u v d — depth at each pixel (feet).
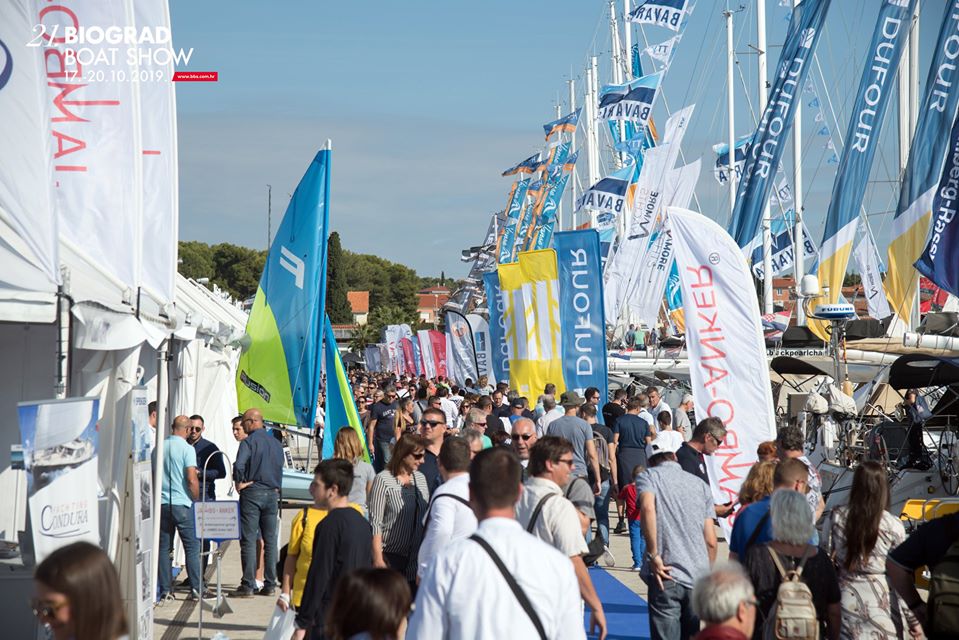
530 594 16.90
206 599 45.19
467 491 26.61
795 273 130.72
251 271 506.89
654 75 145.38
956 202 57.21
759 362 46.91
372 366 257.96
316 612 26.66
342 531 26.86
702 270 47.39
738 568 17.78
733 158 161.48
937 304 109.19
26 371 36.11
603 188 153.17
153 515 35.04
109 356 32.71
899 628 24.39
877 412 82.99
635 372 122.21
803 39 99.66
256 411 47.91
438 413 35.70
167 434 52.13
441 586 17.02
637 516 54.39
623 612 43.88
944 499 49.11
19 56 27.55
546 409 65.16
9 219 27.61
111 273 34.88
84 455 26.53
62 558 12.71
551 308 71.31
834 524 25.17
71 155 34.71
